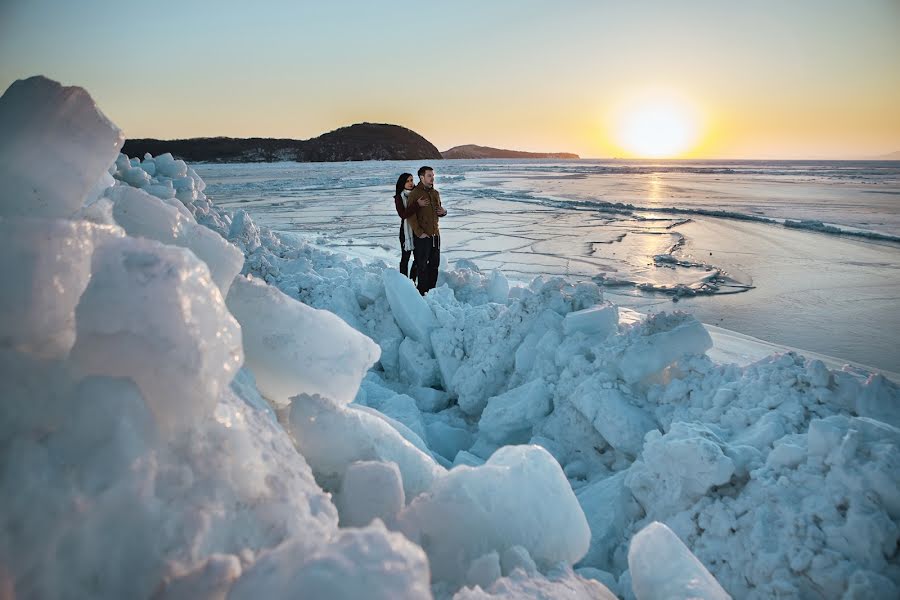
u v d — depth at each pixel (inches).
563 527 58.5
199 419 35.2
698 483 84.8
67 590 29.0
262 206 858.8
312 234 550.3
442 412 161.2
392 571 27.2
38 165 42.1
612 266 383.9
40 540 28.7
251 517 38.3
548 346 148.9
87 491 30.5
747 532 77.6
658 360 124.3
